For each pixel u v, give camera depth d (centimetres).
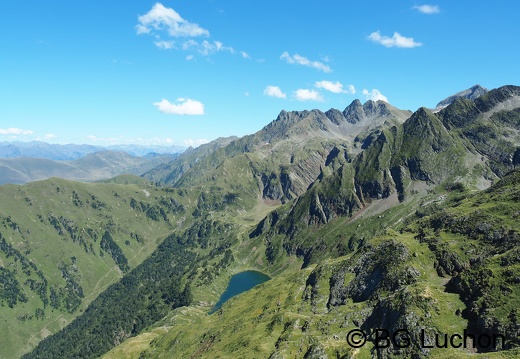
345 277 16562
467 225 15362
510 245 12988
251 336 14825
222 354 14562
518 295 10038
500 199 16500
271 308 17750
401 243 15625
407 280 13775
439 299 11244
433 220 17600
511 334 9169
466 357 8594
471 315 10431
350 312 13462
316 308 15988
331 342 11619
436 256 14538
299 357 11731
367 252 17100
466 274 11825
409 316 10844
